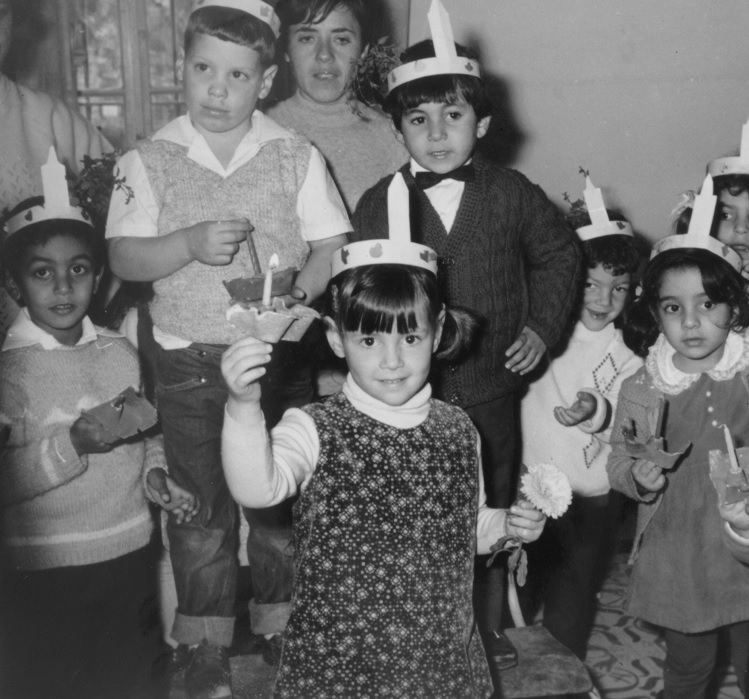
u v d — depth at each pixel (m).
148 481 2.17
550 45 3.89
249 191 2.22
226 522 2.26
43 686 1.99
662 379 2.22
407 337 1.60
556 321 2.35
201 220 2.19
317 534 1.55
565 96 3.93
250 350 1.42
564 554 2.68
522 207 2.31
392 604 1.55
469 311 2.21
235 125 2.23
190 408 2.20
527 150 3.98
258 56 2.20
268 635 2.25
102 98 3.46
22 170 2.50
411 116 2.22
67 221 2.10
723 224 2.66
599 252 2.68
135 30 3.42
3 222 2.14
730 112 3.93
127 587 2.12
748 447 2.00
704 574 2.12
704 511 2.13
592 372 2.72
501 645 2.09
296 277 2.22
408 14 3.54
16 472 1.97
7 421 2.01
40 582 2.00
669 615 2.14
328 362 2.44
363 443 1.58
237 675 2.00
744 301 2.14
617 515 2.97
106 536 2.07
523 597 2.84
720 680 2.48
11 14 2.86
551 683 2.00
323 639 1.53
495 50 3.90
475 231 2.24
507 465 2.37
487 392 2.28
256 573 2.29
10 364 2.05
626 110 3.93
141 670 2.14
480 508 1.73
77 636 2.04
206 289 2.16
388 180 2.33
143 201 2.20
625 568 3.12
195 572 2.21
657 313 2.24
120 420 1.98
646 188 4.00
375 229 2.27
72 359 2.11
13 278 2.08
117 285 2.49
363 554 1.55
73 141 2.68
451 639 1.58
